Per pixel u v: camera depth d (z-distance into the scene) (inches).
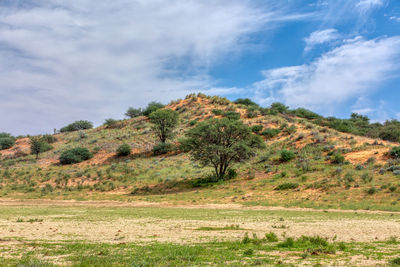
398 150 1754.4
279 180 1785.2
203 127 2005.4
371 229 686.5
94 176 2320.4
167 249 477.1
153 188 1975.9
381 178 1519.4
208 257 422.9
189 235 634.2
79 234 647.8
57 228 732.7
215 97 4158.5
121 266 368.8
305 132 2605.8
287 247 501.0
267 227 747.4
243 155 1946.4
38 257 422.3
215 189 1804.9
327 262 385.1
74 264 371.9
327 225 765.3
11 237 605.3
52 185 2190.0
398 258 378.3
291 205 1332.4
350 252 453.4
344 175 1636.3
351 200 1327.5
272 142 2591.0
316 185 1577.3
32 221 855.1
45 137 3715.6
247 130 2012.8
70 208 1365.7
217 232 675.4
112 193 1930.4
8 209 1304.1
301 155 2102.6
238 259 410.6
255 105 4190.5
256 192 1640.0
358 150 2004.2
